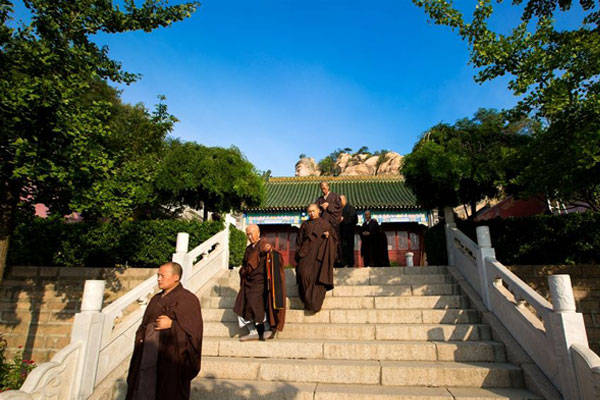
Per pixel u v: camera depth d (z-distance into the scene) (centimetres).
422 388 376
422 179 753
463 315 508
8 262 845
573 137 498
